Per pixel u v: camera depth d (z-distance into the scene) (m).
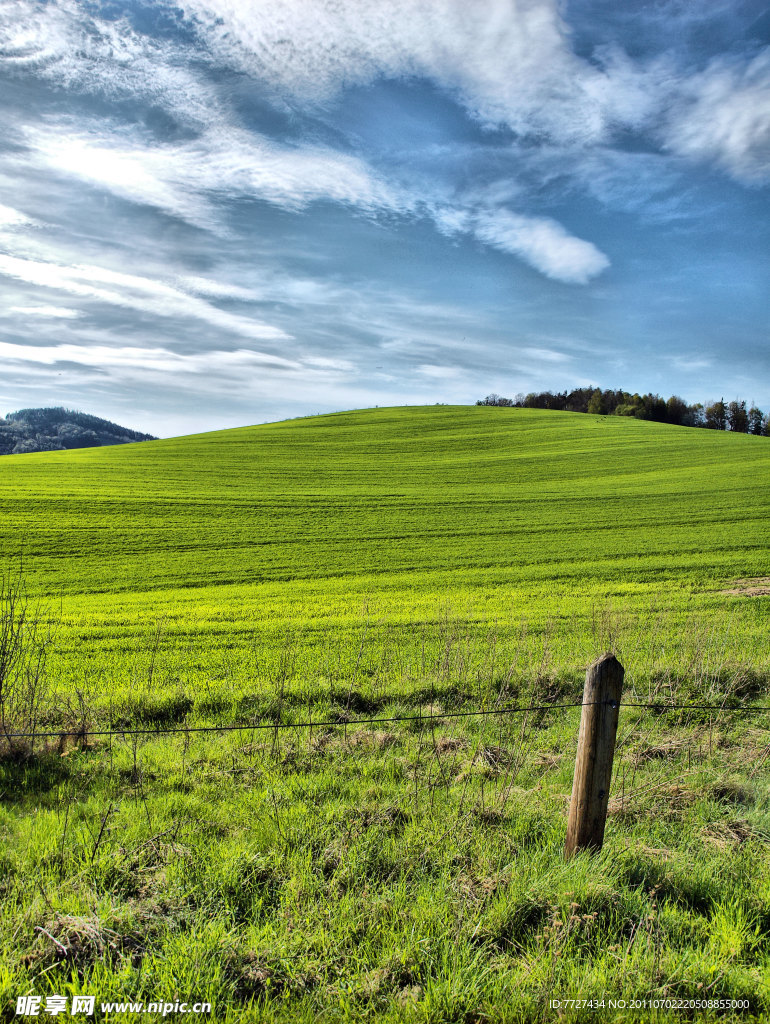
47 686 11.08
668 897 4.57
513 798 6.45
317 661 13.96
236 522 38.22
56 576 26.91
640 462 60.97
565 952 3.97
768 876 4.86
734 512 39.38
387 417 98.88
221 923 4.18
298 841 5.51
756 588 23.02
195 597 23.41
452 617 18.91
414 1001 3.60
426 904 4.45
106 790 7.07
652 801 6.38
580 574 26.56
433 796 6.61
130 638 16.67
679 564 27.56
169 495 45.09
